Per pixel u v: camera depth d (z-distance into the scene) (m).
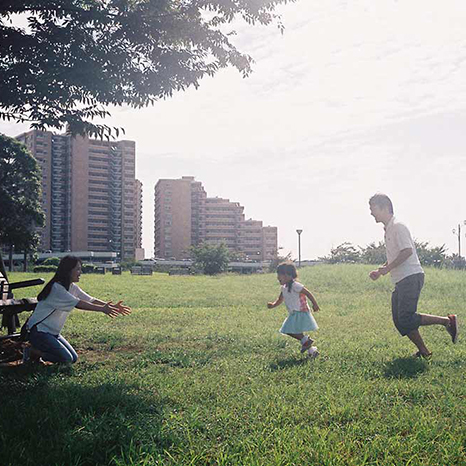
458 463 3.25
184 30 8.52
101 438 3.62
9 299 7.60
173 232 169.00
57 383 5.33
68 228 149.75
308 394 4.82
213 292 22.55
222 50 8.91
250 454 3.32
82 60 7.85
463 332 9.31
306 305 7.27
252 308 15.16
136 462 3.19
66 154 150.88
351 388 5.00
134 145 162.75
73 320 11.79
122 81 8.37
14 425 3.86
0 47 7.71
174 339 8.83
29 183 58.91
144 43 8.45
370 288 21.84
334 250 57.19
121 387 5.11
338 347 7.71
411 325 6.85
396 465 3.19
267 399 4.65
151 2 8.13
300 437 3.65
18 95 7.91
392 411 4.28
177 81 8.66
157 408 4.39
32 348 6.31
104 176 156.00
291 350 7.63
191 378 5.64
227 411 4.28
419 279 6.90
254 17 8.79
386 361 6.55
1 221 56.66
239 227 176.12
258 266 121.06
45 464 3.24
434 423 3.93
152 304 16.98
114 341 8.53
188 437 3.64
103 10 8.02
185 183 170.88
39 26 7.94
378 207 7.11
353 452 3.44
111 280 36.59
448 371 5.91
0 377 5.55
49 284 6.39
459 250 62.72
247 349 7.73
